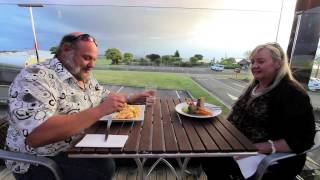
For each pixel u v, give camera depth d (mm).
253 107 1379
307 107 1179
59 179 1099
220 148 1014
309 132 1160
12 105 946
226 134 1178
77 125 942
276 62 1305
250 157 1240
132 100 1639
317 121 1590
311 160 1818
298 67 1906
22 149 1073
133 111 1418
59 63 1179
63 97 1138
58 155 1198
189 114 1451
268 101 1310
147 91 1726
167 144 1044
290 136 1176
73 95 1194
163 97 1996
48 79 1077
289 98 1221
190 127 1275
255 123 1369
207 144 1053
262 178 1239
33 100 956
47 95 1009
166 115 1487
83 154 949
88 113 978
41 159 1055
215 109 1572
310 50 1892
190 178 1912
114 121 1314
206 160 1503
